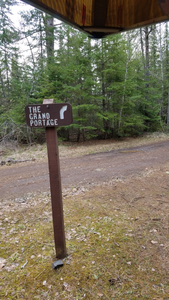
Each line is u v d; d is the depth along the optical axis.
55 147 2.25
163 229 2.94
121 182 4.97
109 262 2.41
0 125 10.33
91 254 2.56
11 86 13.25
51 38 13.28
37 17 13.04
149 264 2.34
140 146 9.90
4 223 3.40
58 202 2.36
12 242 2.90
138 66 13.45
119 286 2.09
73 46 10.58
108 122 12.23
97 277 2.21
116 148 9.70
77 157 8.24
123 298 1.95
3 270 2.41
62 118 2.15
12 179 5.77
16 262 2.53
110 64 10.33
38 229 3.19
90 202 3.97
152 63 18.19
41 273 2.33
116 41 10.52
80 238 2.89
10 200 4.32
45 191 4.73
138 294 1.98
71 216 3.48
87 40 10.34
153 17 2.28
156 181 4.84
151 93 14.19
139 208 3.60
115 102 11.30
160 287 2.04
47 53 13.64
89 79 9.63
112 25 2.50
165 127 14.56
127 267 2.32
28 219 3.50
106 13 2.34
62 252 2.50
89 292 2.05
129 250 2.58
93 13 2.31
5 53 12.58
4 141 9.94
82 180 5.32
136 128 13.39
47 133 2.24
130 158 7.47
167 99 16.09
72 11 2.15
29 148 9.95
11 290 2.13
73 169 6.46
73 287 2.12
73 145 10.86
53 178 2.30
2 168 7.07
